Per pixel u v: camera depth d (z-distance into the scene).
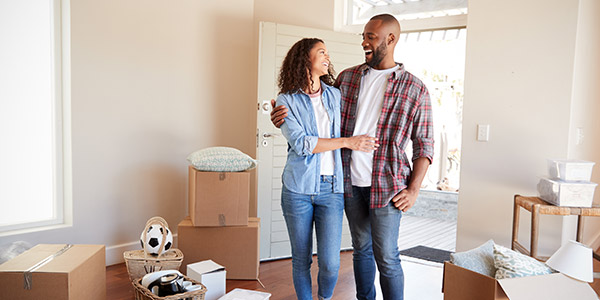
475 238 3.63
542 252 3.37
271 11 4.48
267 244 4.02
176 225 4.11
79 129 3.43
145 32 3.77
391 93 2.34
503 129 3.48
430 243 4.95
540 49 3.32
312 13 4.34
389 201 2.32
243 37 4.49
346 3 4.43
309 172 2.26
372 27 2.33
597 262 4.07
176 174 4.07
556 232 3.31
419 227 5.95
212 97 4.29
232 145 4.50
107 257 3.62
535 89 3.35
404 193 2.30
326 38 4.12
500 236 3.52
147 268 3.03
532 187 3.39
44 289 2.15
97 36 3.49
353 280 3.42
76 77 3.39
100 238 3.60
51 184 3.44
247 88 4.57
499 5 3.46
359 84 2.46
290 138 2.24
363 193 2.45
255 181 4.20
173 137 4.02
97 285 2.51
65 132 3.43
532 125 3.37
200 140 4.23
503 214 3.50
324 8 4.29
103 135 3.57
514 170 3.45
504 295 1.85
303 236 2.34
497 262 2.03
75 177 3.43
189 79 4.11
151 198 3.90
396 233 2.37
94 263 2.46
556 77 3.27
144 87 3.79
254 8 4.54
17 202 3.28
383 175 2.33
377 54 2.35
